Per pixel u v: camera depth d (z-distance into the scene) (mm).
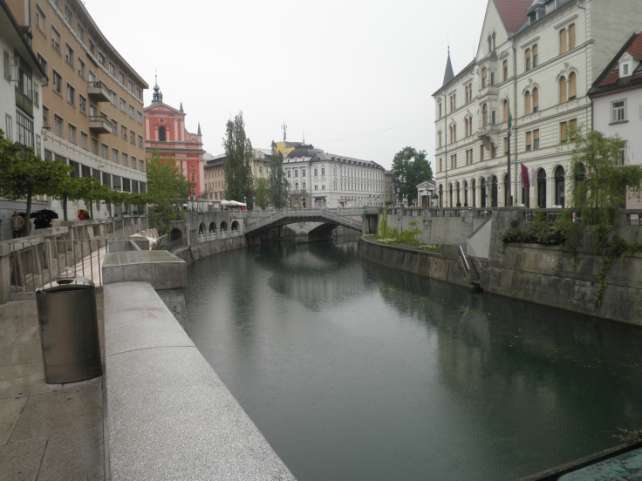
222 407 3320
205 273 46938
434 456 12852
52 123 33312
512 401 16047
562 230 25188
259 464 2592
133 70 55281
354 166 133125
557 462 12492
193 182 83250
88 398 4805
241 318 28375
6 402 4711
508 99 44969
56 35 34875
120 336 4996
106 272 8297
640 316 20984
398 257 45906
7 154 15695
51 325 5109
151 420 3117
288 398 16688
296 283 40625
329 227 93438
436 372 18812
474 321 25266
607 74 33719
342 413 15469
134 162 57719
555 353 19859
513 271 29203
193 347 4668
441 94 62000
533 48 41406
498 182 47062
